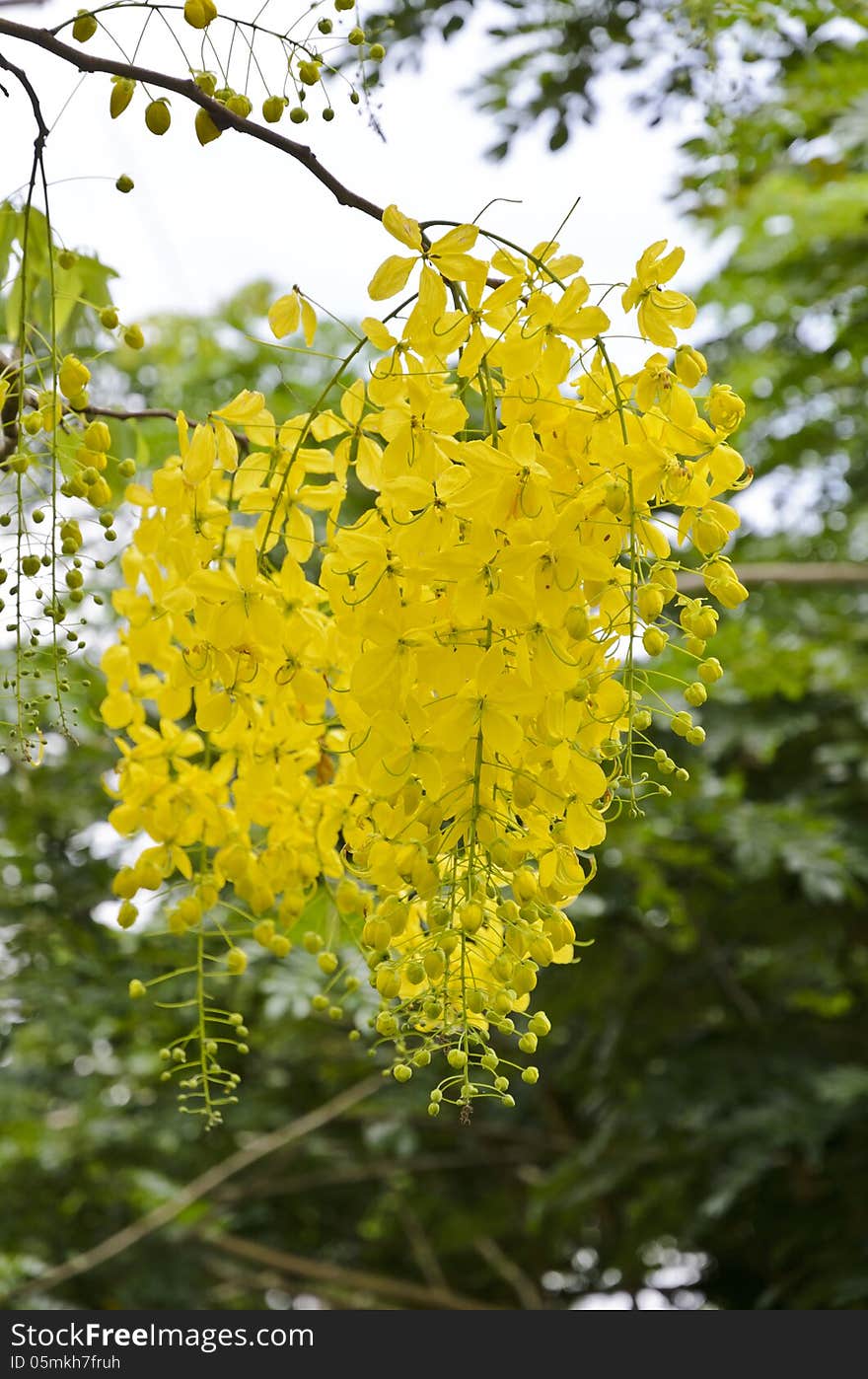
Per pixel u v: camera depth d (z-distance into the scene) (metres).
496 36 2.35
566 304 1.44
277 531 1.54
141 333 1.59
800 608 4.74
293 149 1.51
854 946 4.73
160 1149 4.99
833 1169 4.60
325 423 1.54
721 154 2.48
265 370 4.01
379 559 1.44
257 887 1.63
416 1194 5.89
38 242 1.76
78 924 2.88
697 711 3.97
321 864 1.63
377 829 1.49
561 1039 5.09
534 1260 6.00
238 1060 4.95
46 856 2.88
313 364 3.90
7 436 1.59
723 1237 5.14
